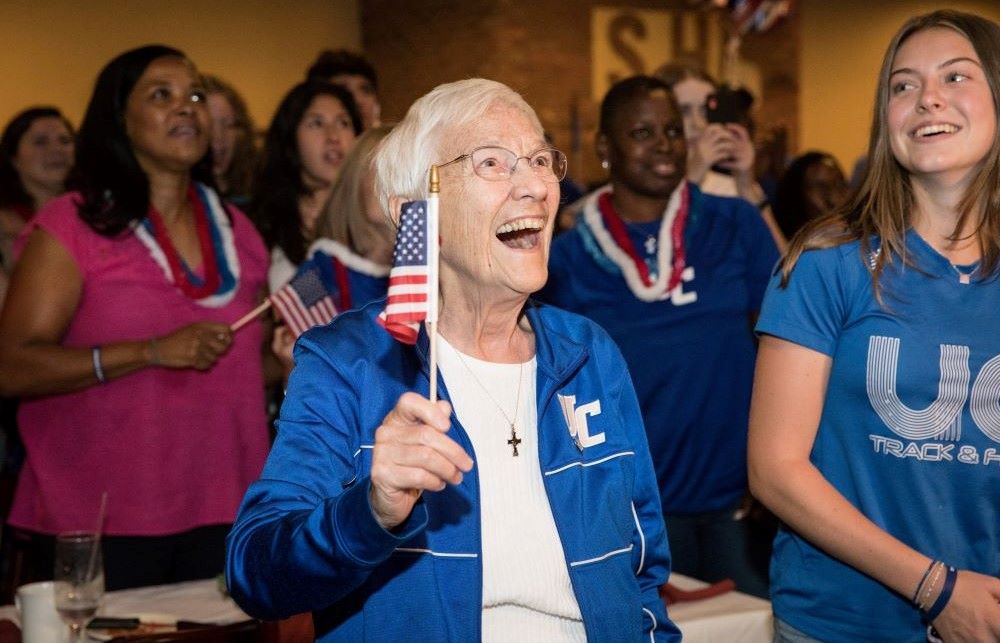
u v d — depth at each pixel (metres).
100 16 8.78
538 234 1.82
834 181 5.05
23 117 5.73
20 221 5.58
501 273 1.79
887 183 2.25
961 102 2.17
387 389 1.79
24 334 3.32
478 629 1.72
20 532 3.53
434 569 1.73
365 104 5.43
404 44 9.55
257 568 1.57
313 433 1.74
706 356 3.82
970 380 2.16
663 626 1.98
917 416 2.18
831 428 2.24
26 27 8.55
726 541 3.78
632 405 1.98
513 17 9.12
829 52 10.77
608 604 1.81
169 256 3.48
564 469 1.85
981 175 2.19
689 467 3.78
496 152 1.78
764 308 2.28
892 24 11.03
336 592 1.55
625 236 3.93
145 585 3.36
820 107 10.75
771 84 10.38
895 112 2.23
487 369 1.87
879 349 2.18
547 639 1.79
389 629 1.72
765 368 2.28
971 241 2.21
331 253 3.65
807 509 2.18
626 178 3.95
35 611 2.55
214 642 2.35
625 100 3.94
